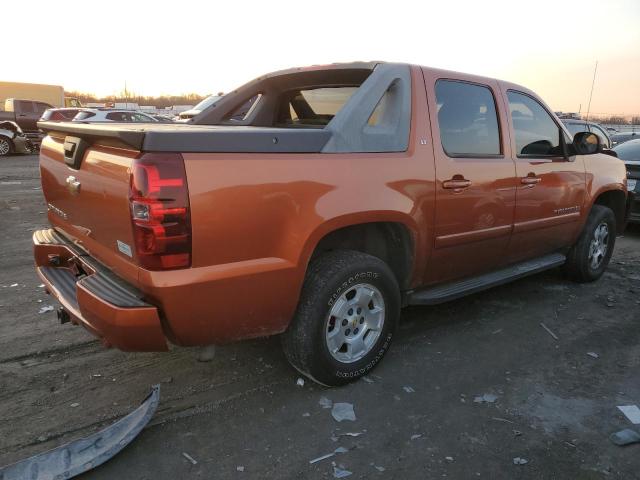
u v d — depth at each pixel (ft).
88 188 9.45
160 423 9.57
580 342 13.43
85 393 10.50
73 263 10.80
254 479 8.23
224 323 8.99
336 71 12.68
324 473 8.39
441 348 12.88
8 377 10.99
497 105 13.60
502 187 13.30
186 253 8.21
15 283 16.74
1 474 7.77
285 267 9.25
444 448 9.06
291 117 15.43
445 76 12.36
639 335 13.94
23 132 68.54
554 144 15.74
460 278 13.58
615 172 18.25
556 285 18.02
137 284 8.46
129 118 63.98
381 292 11.03
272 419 9.77
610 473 8.56
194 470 8.39
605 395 10.91
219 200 8.36
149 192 7.82
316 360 10.24
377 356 11.33
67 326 13.53
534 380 11.44
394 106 11.27
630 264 21.22
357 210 10.05
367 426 9.62
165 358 12.00
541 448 9.13
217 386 10.87
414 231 11.32
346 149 10.17
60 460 8.14
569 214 16.10
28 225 25.52
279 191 9.03
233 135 8.60
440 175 11.68
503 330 14.06
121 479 8.16
